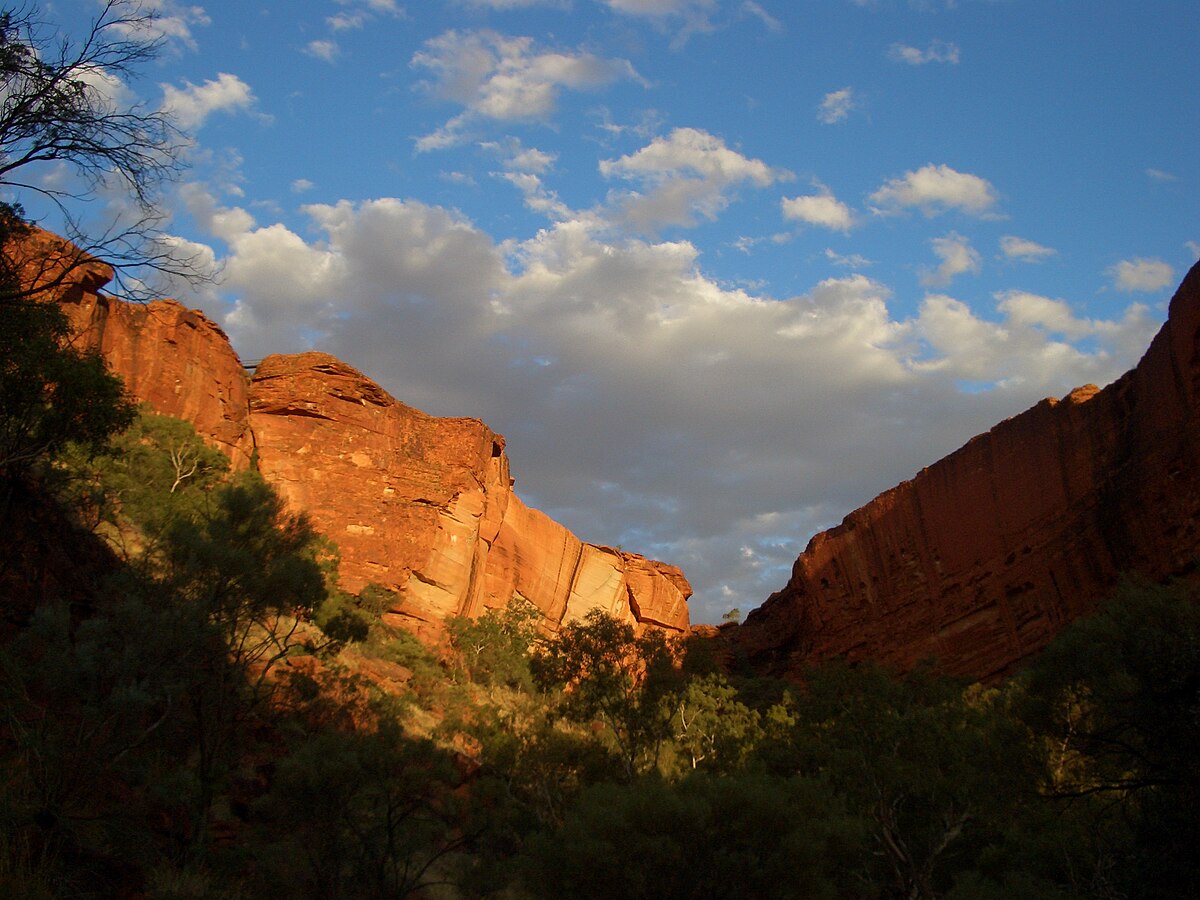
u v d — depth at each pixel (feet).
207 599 85.61
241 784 89.97
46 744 66.59
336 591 194.18
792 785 72.28
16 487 84.64
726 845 63.72
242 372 243.60
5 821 60.75
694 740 136.67
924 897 95.61
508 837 100.99
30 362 79.36
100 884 64.08
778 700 217.36
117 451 88.69
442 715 162.91
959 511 254.68
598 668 138.51
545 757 129.29
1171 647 67.97
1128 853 66.74
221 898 71.97
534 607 275.59
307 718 108.06
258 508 99.81
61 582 85.97
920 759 108.47
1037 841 80.23
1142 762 71.82
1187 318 192.75
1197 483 189.67
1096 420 221.46
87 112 59.47
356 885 83.61
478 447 265.13
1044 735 80.94
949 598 252.21
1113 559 209.87
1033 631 228.22
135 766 77.77
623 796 65.72
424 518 241.76
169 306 224.94
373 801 88.63
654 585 329.93
